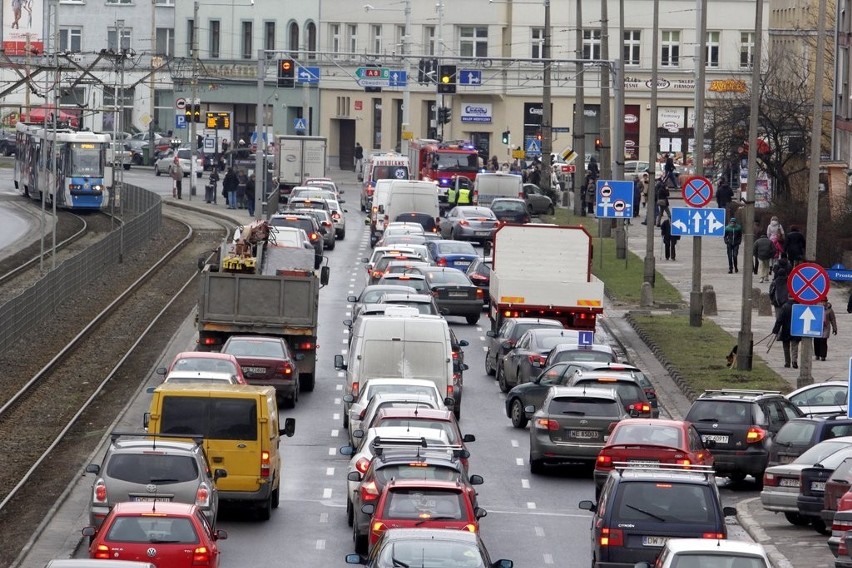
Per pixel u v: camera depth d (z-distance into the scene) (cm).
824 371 11138
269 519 7288
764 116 18988
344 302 14650
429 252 15888
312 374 10681
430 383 8669
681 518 5656
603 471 7138
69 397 10625
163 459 6294
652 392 9431
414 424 7425
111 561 4503
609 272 16488
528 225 12706
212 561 5400
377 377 9319
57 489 7981
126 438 6581
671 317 13825
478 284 14812
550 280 12494
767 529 7206
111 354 12319
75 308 14600
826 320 11556
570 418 8200
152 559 5341
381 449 6688
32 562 6366
